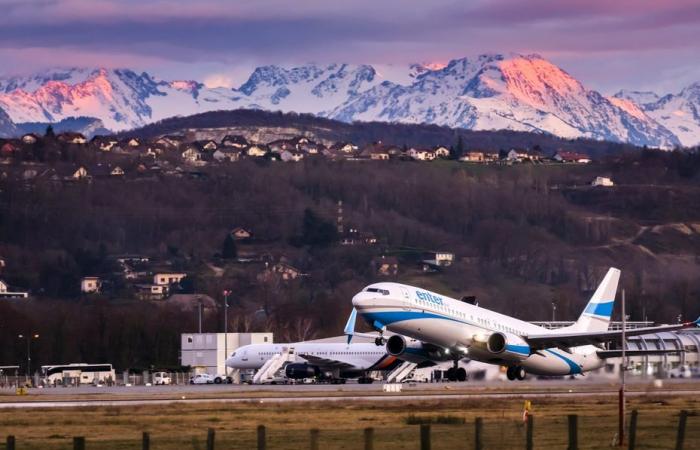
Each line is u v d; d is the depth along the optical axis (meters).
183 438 160.50
